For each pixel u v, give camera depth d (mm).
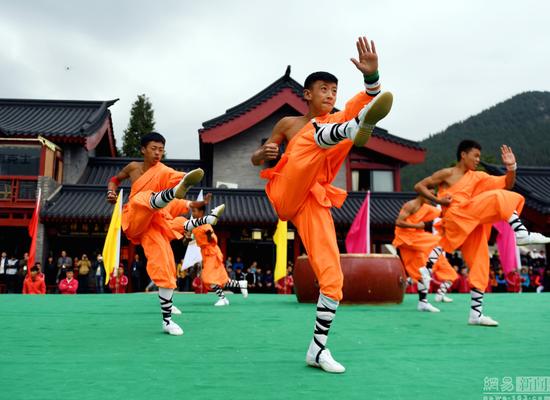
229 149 24188
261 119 22844
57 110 25891
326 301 3600
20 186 20719
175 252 24531
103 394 2822
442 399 2805
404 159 23641
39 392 2859
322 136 3355
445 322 6559
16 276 19906
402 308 8969
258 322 6434
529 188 23516
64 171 22781
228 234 21438
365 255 9797
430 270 8633
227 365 3646
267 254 25609
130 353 4102
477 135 96625
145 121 44969
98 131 24047
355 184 24281
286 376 3312
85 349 4289
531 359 4008
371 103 2832
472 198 6141
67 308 8266
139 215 5117
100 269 19766
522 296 12000
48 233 20859
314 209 3801
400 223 8414
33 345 4496
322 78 4004
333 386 3057
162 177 5656
